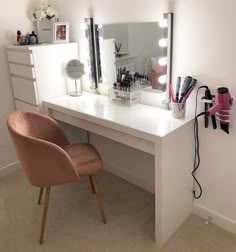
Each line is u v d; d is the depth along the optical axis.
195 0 1.61
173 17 1.73
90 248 1.76
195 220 1.98
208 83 1.69
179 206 1.86
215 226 1.91
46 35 2.46
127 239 1.82
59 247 1.77
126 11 1.99
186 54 1.74
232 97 1.61
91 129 1.99
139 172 2.36
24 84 2.34
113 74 2.23
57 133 2.08
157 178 1.63
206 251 1.71
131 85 2.07
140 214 2.04
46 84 2.31
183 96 1.74
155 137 1.54
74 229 1.92
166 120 1.75
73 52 2.43
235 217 1.83
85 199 2.24
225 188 1.82
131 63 2.06
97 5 2.17
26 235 1.88
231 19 1.50
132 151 2.34
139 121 1.75
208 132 1.78
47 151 1.58
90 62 2.36
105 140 2.54
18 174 2.63
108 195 2.28
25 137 1.56
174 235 1.85
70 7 2.40
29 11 2.46
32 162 1.62
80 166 1.82
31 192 2.35
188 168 1.85
